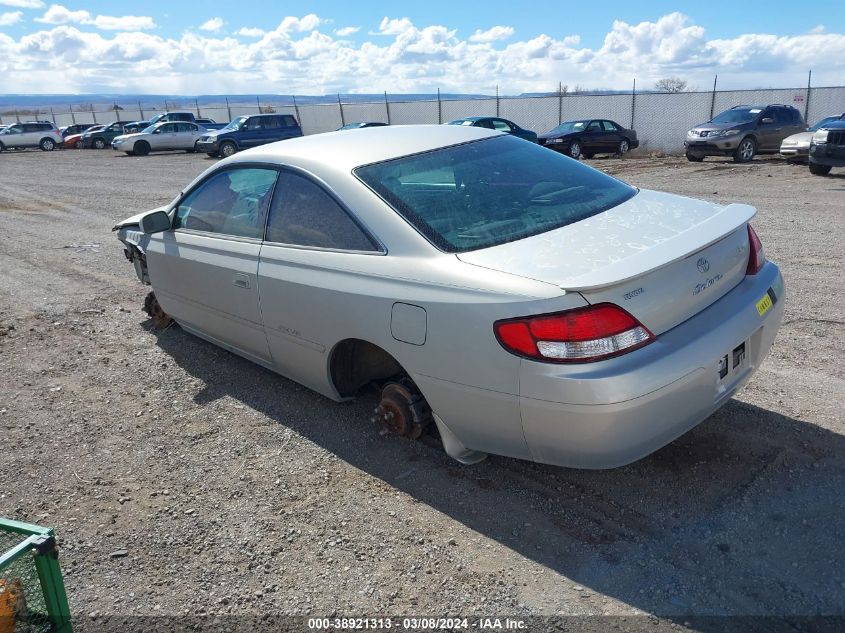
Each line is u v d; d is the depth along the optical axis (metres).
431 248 3.03
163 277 4.77
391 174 3.41
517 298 2.63
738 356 2.96
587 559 2.68
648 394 2.54
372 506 3.10
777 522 2.82
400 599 2.54
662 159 22.00
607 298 2.53
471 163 3.59
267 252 3.76
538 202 3.34
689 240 2.79
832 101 22.58
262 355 4.11
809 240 7.90
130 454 3.66
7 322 5.98
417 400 3.45
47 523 3.09
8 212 13.78
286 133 28.77
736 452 3.32
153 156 31.05
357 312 3.21
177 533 2.98
